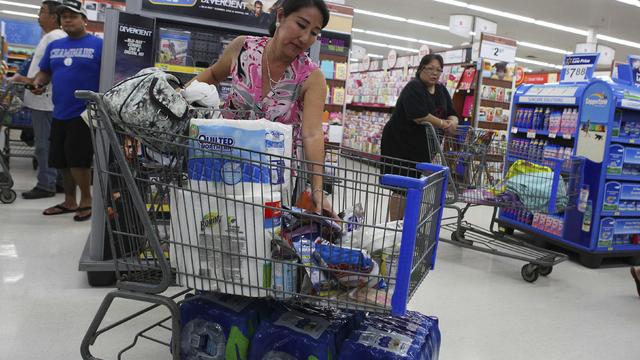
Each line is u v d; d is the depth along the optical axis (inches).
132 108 55.4
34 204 185.3
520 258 144.3
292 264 56.1
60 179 209.6
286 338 62.9
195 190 57.9
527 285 140.5
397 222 57.1
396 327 70.4
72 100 151.3
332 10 273.9
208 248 58.3
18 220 160.9
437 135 157.2
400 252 53.0
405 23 741.9
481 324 108.6
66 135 157.3
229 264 58.4
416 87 149.5
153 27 110.6
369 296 55.7
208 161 57.2
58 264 123.1
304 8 63.5
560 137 188.7
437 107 164.7
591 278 153.4
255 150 57.1
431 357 70.6
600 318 118.8
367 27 799.7
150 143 58.6
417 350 64.2
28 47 370.6
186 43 121.0
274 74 70.7
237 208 57.2
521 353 96.0
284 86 70.6
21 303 98.8
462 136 157.6
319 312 70.9
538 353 96.8
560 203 141.6
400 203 60.5
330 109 278.5
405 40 901.2
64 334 87.6
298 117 73.4
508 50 301.3
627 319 119.4
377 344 64.3
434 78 152.3
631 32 651.5
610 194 163.9
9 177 183.8
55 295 104.2
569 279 150.4
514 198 142.4
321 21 65.0
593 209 164.4
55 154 162.2
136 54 109.5
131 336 89.0
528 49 849.5
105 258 110.4
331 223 59.2
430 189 61.3
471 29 555.2
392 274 57.3
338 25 275.6
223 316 65.9
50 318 93.4
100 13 323.9
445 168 66.7
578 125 171.0
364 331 67.7
